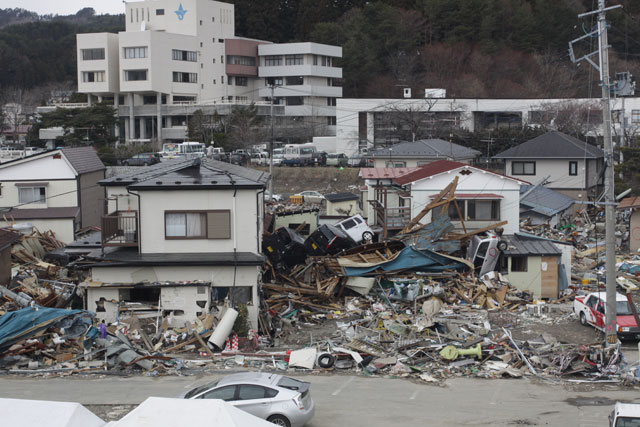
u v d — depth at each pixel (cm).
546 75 9756
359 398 1783
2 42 14800
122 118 9369
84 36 9200
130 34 8988
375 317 2570
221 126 8531
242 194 2562
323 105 9844
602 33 2062
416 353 2170
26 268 2928
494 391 1878
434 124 8131
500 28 10669
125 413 1603
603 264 3494
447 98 8575
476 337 2295
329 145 8706
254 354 2194
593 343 2300
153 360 2088
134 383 1897
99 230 3912
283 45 9744
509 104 8412
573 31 10488
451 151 5822
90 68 9231
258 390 1465
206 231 2561
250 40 9900
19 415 1127
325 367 2084
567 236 4231
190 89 9438
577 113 7988
